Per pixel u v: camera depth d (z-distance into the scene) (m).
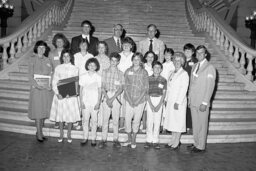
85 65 5.64
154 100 5.70
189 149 5.77
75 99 5.84
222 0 13.88
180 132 5.67
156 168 4.71
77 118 5.86
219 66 8.90
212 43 9.73
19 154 5.05
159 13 12.69
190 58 6.20
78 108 5.89
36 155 5.04
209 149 5.86
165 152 5.55
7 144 5.57
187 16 12.51
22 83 7.78
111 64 5.60
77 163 4.77
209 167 4.86
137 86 5.52
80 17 11.98
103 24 11.66
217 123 6.73
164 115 6.04
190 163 5.02
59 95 5.68
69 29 10.75
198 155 5.46
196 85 5.57
